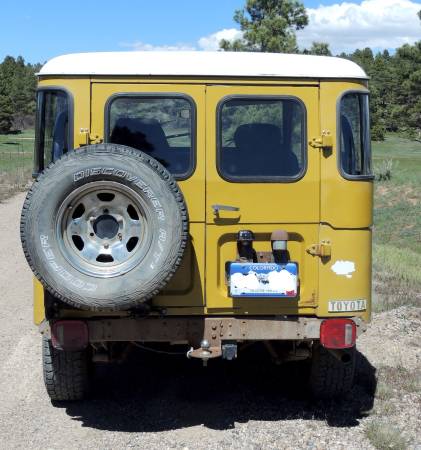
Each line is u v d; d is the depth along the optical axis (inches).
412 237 845.8
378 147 2657.5
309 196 212.4
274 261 212.1
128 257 193.9
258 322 211.9
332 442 207.8
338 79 211.9
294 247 213.9
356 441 208.5
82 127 209.5
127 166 190.9
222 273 212.5
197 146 210.2
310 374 242.8
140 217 193.9
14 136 3580.2
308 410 235.5
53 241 192.2
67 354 230.5
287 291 207.2
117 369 280.7
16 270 480.4
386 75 3061.0
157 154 211.3
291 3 1061.8
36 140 213.3
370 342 312.5
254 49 1058.7
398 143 2842.0
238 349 242.2
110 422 225.5
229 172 211.3
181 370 279.3
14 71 4798.2
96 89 209.3
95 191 192.5
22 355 292.5
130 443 208.5
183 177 210.5
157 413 233.5
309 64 212.1
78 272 192.2
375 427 212.8
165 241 191.6
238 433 215.3
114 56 213.5
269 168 212.1
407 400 243.9
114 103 209.8
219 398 247.9
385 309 375.6
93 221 194.9
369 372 271.6
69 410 235.9
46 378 233.3
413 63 1989.4
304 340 225.8
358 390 253.3
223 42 1062.4
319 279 212.8
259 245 213.0
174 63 209.8
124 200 193.3
